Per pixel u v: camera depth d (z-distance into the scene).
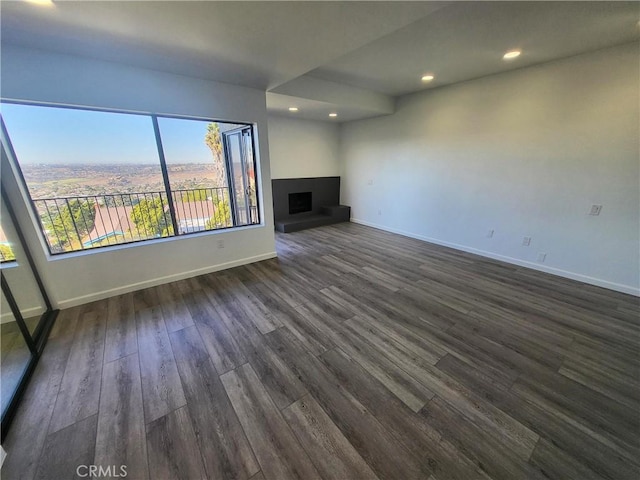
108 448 1.34
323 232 5.58
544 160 3.29
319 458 1.29
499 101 3.57
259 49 2.21
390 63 3.16
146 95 2.68
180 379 1.76
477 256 4.11
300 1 1.54
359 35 1.98
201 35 1.96
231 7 1.60
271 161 5.56
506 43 2.59
